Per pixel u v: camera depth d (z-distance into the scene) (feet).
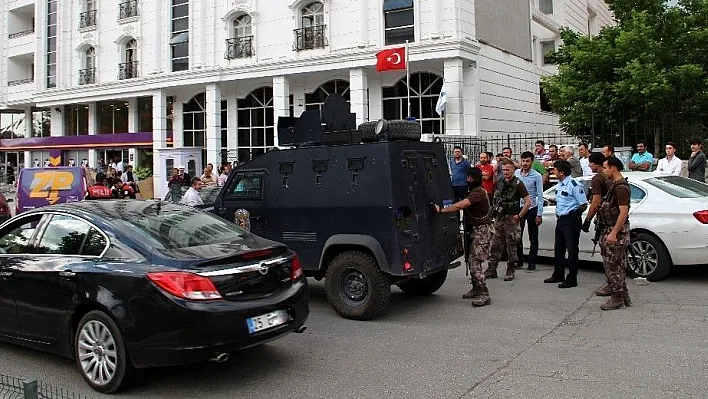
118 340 16.08
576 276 29.01
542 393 15.56
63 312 17.30
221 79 84.69
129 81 96.07
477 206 25.67
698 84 56.49
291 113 82.69
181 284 15.53
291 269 18.34
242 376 17.58
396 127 23.95
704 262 27.63
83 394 16.43
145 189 90.17
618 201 23.91
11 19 122.31
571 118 63.77
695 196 29.37
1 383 15.84
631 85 55.26
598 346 19.42
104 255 17.08
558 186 29.14
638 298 25.89
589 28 117.91
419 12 69.87
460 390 15.97
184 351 15.43
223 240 18.26
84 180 48.37
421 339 20.88
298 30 79.00
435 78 72.28
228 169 61.67
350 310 23.70
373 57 71.97
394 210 22.77
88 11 104.06
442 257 25.27
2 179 119.14
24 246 19.10
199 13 87.25
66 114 111.75
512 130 79.97
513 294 27.58
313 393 16.10
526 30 85.56
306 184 24.98
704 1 58.90
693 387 15.65
